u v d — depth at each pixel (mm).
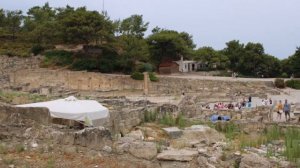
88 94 65875
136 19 110375
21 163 12023
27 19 110438
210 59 120375
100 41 96188
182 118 28312
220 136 20391
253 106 53938
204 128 20062
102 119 21422
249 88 81000
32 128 14508
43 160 12391
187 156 13023
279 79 86438
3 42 99062
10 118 15023
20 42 101188
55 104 21641
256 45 121062
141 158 13188
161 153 13305
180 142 16609
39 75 81000
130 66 90812
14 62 88875
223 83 83938
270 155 15164
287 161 13969
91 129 13852
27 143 13680
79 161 12516
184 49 109062
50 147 13398
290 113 43375
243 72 120312
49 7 119938
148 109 31375
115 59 91375
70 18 90438
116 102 40562
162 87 81688
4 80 81125
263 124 28859
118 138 14969
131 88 78250
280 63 117312
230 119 34531
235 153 14188
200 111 41562
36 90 62188
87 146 13641
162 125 25766
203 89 79188
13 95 40156
